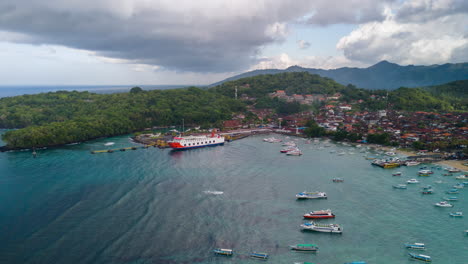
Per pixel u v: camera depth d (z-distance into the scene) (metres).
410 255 101.88
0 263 96.00
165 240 109.75
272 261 98.06
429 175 189.50
